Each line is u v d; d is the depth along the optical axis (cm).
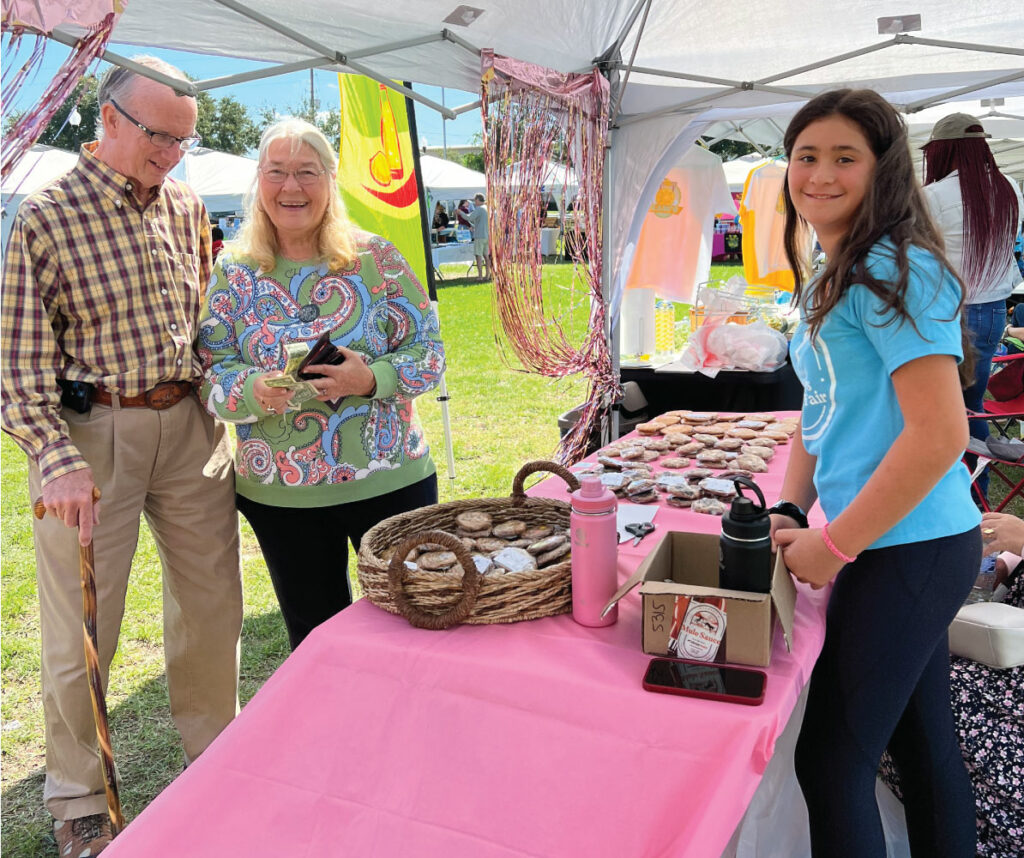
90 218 191
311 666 136
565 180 292
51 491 179
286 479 211
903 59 321
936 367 121
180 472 211
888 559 136
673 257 457
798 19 284
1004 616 173
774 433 261
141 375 199
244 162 967
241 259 212
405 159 393
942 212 351
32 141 138
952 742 159
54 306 191
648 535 179
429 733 125
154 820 119
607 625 139
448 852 113
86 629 171
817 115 133
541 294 285
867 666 139
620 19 274
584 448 334
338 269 212
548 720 121
